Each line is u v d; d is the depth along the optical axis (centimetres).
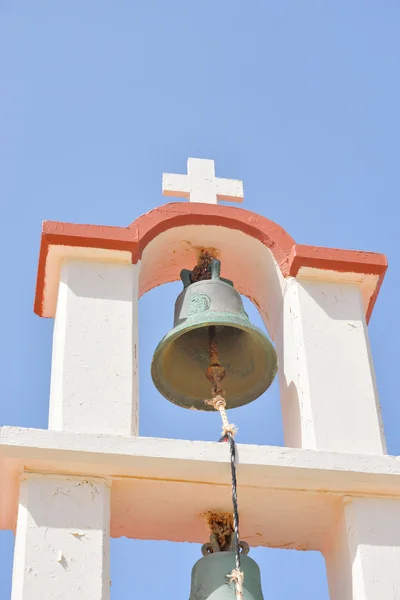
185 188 1107
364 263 1049
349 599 895
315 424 962
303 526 945
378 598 872
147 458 884
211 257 1088
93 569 846
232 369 1050
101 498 879
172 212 1061
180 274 1088
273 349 1020
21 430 879
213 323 1006
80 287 1004
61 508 870
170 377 1041
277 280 1066
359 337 1019
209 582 900
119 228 1031
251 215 1077
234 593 892
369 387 989
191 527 948
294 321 1029
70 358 961
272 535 955
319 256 1046
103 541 860
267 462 898
